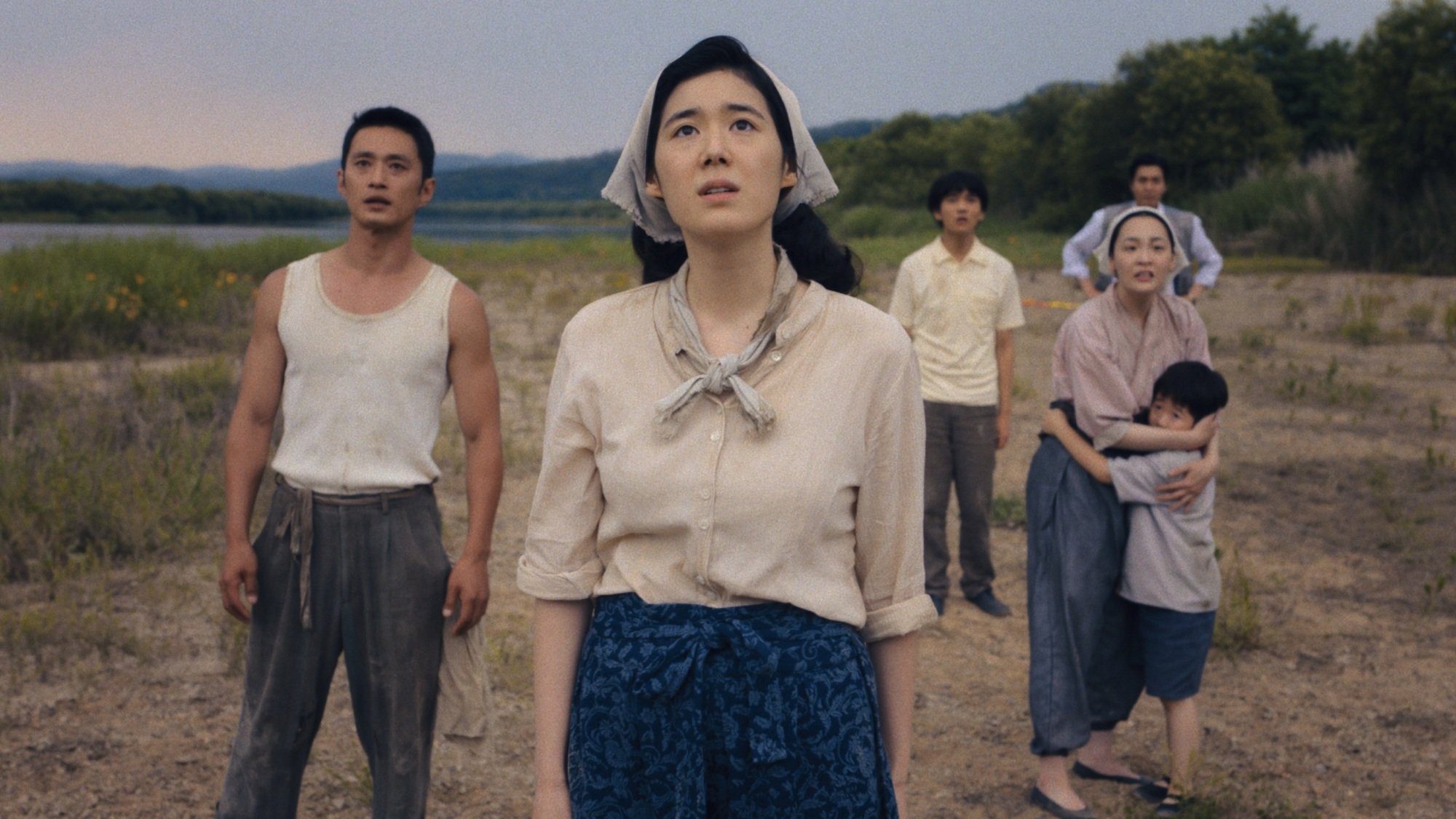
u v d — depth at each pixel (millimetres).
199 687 4422
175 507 6168
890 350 1678
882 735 1785
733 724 1604
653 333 1681
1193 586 3488
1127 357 3553
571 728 1698
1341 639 5207
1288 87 51000
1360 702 4562
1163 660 3555
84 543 5848
